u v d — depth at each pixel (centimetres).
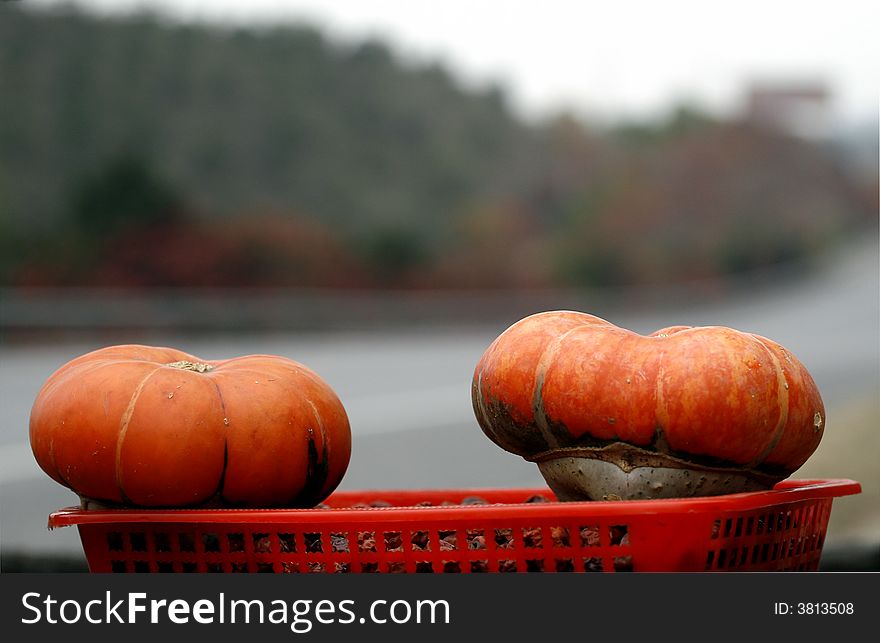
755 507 469
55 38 11119
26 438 2494
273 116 12188
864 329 7062
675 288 11556
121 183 8938
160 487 515
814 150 15962
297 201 11681
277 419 538
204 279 8875
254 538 525
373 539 503
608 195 12962
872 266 13200
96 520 495
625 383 512
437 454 2173
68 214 9031
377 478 1888
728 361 507
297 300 8588
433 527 471
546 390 529
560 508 458
